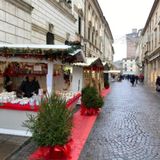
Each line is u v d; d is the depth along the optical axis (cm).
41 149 681
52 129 666
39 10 1733
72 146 800
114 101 2036
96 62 1895
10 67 1251
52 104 695
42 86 1273
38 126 671
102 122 1172
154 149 785
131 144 834
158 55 3866
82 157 707
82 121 1177
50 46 946
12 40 1353
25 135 873
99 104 1337
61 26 2262
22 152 729
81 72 1677
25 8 1480
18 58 981
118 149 779
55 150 681
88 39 3962
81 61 1237
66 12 2389
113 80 7106
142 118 1295
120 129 1040
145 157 712
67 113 696
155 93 2903
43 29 1809
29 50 927
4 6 1270
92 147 795
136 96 2505
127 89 3609
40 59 962
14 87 1302
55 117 671
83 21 3428
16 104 875
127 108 1642
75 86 1677
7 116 888
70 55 979
